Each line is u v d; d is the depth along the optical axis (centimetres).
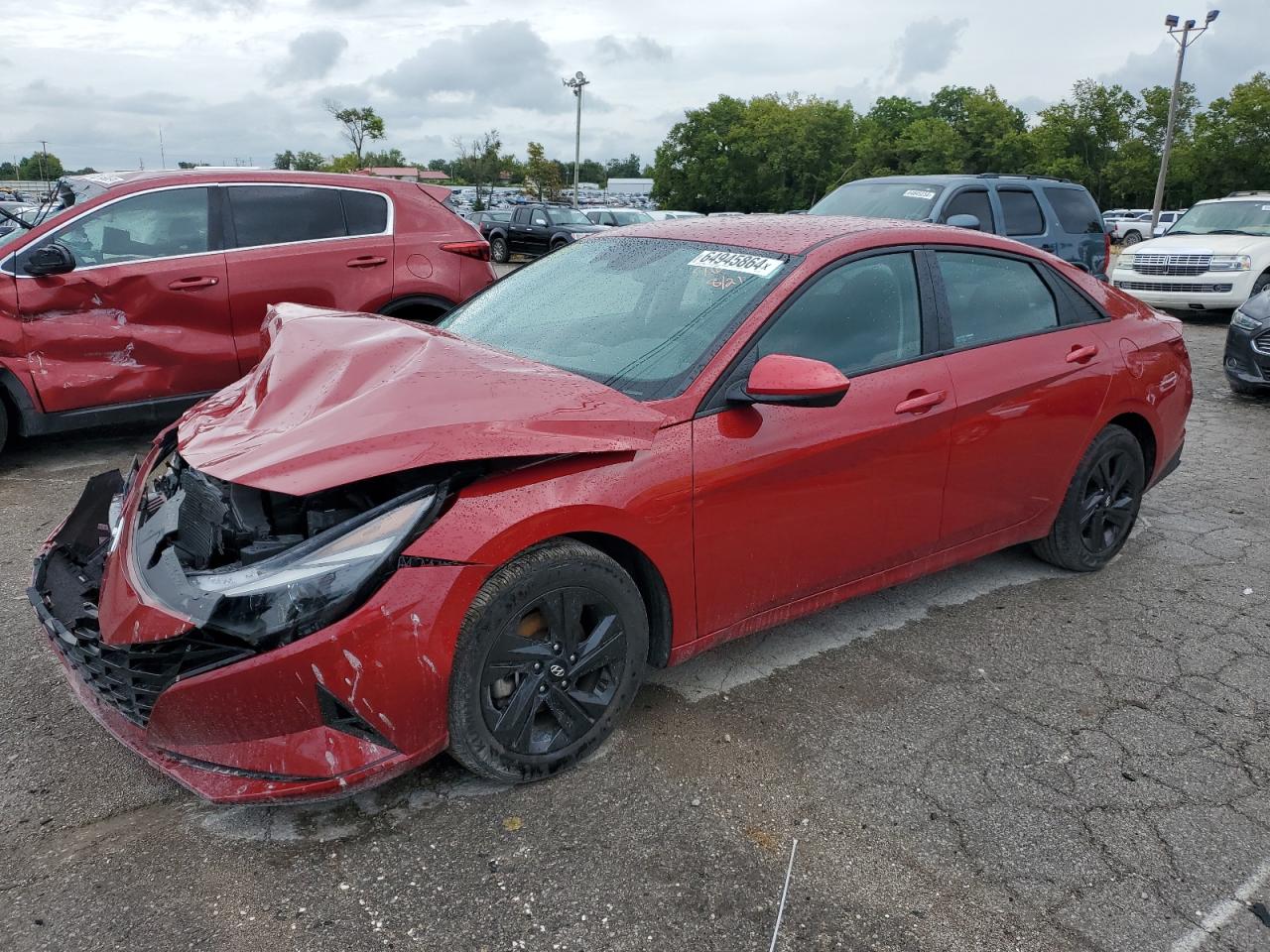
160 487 289
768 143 6309
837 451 307
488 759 252
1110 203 6238
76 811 251
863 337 325
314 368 272
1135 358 415
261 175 591
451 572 232
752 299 302
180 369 564
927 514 346
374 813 254
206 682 220
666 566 276
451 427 238
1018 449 371
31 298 518
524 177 5916
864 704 318
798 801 265
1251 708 324
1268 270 1282
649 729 297
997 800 270
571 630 260
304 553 226
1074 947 218
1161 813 266
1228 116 5462
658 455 269
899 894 232
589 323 322
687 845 246
